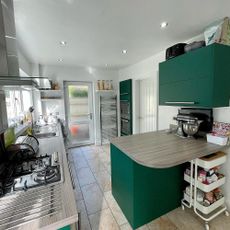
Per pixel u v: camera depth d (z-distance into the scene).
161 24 1.74
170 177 1.78
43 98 3.71
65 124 4.08
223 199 1.72
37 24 1.69
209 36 1.64
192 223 1.67
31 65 3.45
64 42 2.22
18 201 0.82
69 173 1.12
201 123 1.94
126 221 1.71
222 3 1.37
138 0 1.31
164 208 1.79
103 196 2.14
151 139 1.94
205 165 1.52
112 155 2.02
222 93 1.61
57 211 0.74
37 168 1.20
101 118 4.47
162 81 2.18
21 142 1.62
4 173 1.13
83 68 4.12
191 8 1.44
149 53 2.82
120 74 4.43
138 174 1.55
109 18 1.60
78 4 1.35
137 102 3.79
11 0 1.26
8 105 2.35
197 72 1.66
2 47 1.09
